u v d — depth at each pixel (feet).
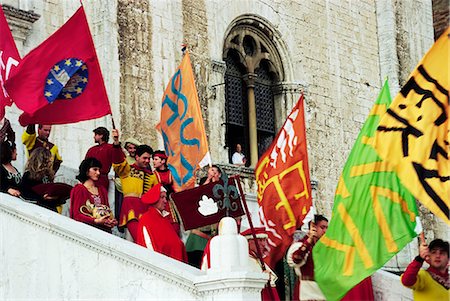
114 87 56.18
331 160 71.00
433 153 32.53
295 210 38.24
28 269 33.86
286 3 70.54
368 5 78.02
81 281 32.09
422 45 81.00
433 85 32.91
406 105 33.01
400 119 32.96
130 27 58.18
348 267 34.27
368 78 76.54
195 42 62.80
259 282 28.68
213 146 62.23
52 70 39.01
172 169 41.93
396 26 78.59
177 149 41.98
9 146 38.24
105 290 31.35
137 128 57.26
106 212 36.22
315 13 72.84
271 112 69.77
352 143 73.46
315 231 36.27
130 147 45.55
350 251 34.37
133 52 58.03
